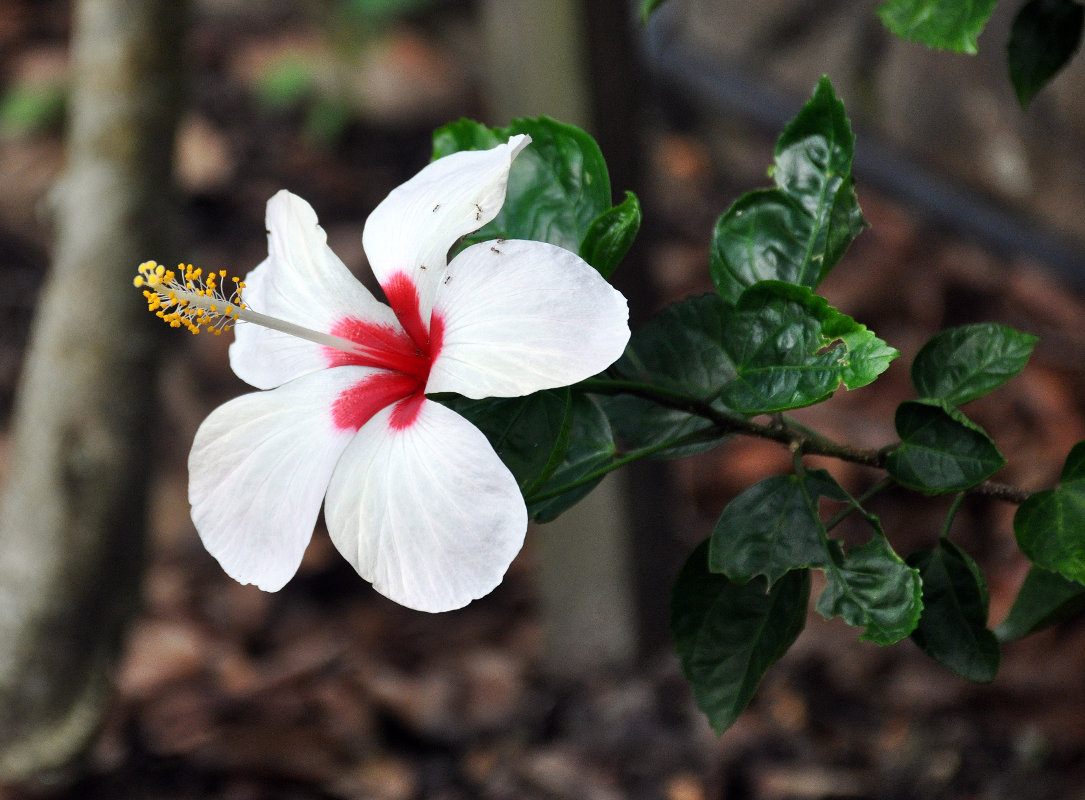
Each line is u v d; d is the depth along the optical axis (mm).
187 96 1525
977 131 2225
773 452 2223
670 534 1892
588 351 1111
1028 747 1663
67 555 1526
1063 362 2189
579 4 1594
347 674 1980
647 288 1736
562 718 1860
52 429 1504
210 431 1163
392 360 1162
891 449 1156
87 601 1551
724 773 1714
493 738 1856
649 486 1822
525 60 1648
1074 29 1216
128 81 1478
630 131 1672
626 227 1137
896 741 1724
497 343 1121
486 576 1120
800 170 1182
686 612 1175
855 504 1150
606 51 1626
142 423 1544
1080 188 2107
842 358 1124
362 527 1137
